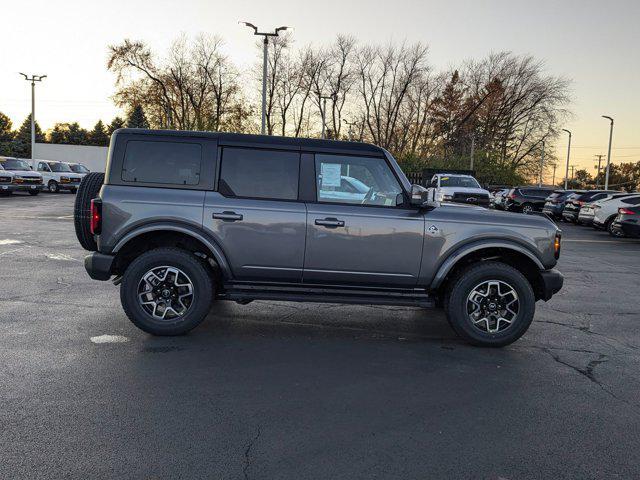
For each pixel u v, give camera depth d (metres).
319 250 5.38
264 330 5.83
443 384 4.41
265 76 27.47
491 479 2.97
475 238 5.43
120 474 2.90
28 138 100.12
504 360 5.10
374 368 4.75
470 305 5.48
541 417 3.80
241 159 5.41
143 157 5.37
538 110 65.69
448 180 23.23
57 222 16.12
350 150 5.46
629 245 16.75
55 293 7.21
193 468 2.99
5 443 3.19
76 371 4.41
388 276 5.46
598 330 6.33
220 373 4.48
